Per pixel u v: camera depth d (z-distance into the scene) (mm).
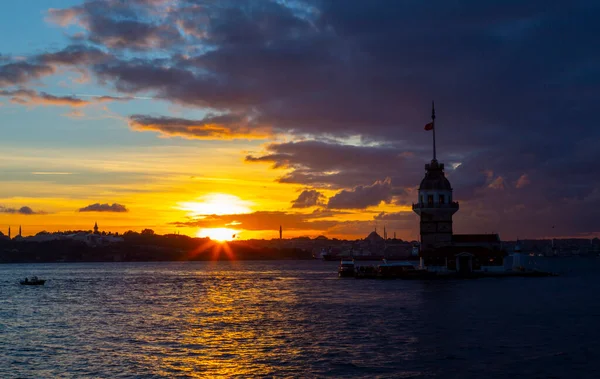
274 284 181000
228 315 94625
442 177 175000
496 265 177750
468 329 75375
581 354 60625
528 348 63594
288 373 54375
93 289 169875
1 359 61062
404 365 56688
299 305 108062
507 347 64125
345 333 73938
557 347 64000
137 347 66875
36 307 113188
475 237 178375
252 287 168125
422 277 171375
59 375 54531
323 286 161750
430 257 174375
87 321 89500
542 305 99625
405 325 79312
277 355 61688
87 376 54094
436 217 174875
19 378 53719
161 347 66688
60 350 65562
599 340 67625
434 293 124125
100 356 62188
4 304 120625
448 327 77000
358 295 125000
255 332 76188
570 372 53938
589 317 85188
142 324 85250
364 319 85750
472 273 172875
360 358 59812
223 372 54938
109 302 123062
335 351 63188
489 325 78438
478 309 94812
